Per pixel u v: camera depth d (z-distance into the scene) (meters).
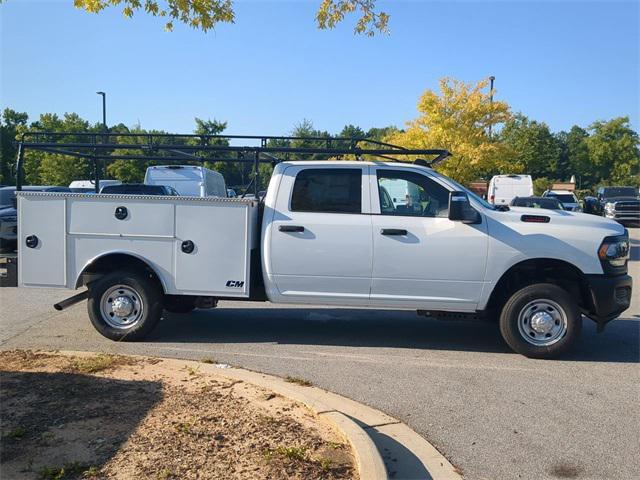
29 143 7.44
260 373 5.95
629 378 6.01
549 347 6.63
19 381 5.14
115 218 6.98
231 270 6.94
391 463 4.11
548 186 48.69
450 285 6.77
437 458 4.20
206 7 7.23
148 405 4.63
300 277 6.91
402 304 6.89
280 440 4.07
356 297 6.91
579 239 6.64
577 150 72.56
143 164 24.58
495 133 45.31
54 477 3.48
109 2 7.14
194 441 4.00
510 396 5.43
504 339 6.92
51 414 4.41
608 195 36.38
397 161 7.54
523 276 7.01
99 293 7.07
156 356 6.49
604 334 7.95
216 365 6.04
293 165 7.04
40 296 10.18
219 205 6.89
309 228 6.84
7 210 12.30
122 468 3.61
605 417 4.96
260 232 7.09
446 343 7.38
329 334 7.73
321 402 4.76
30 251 7.06
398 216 6.84
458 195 6.51
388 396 5.38
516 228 6.70
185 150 7.91
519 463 4.15
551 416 4.97
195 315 8.75
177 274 6.98
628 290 6.83
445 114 23.00
